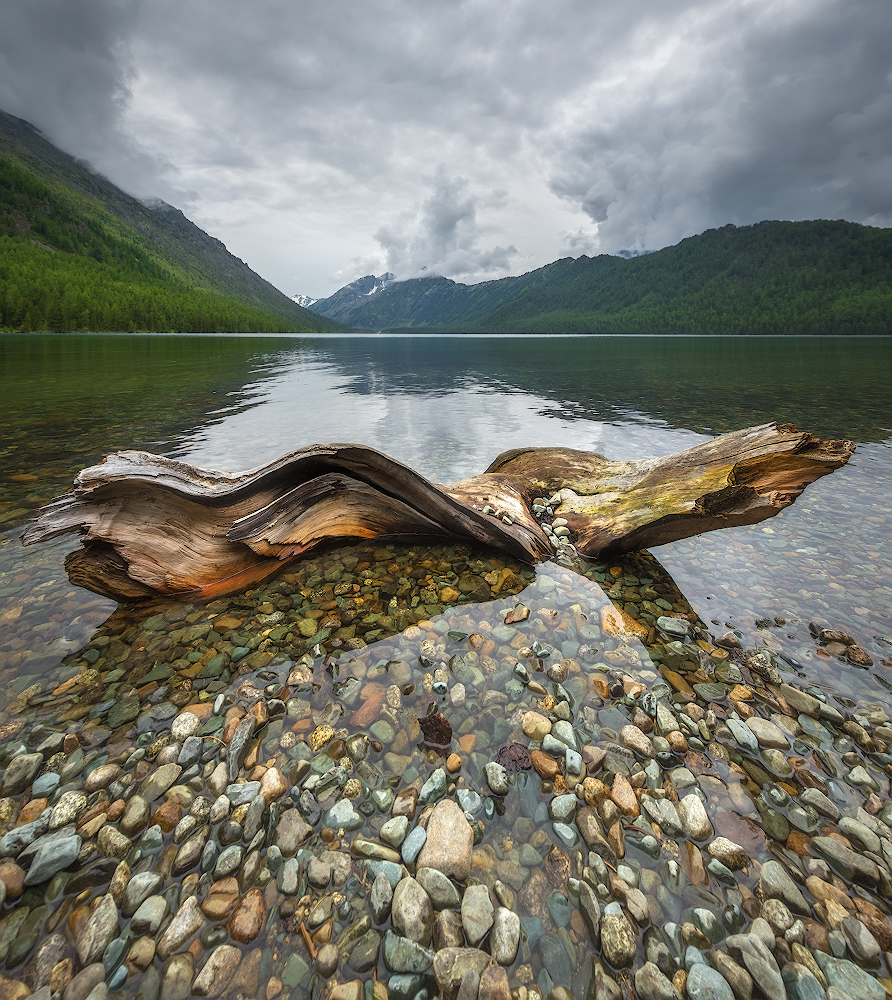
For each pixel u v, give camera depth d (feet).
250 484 4.80
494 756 2.71
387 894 2.07
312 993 1.79
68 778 2.56
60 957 1.87
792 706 3.06
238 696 3.13
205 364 29.78
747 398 16.01
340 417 12.76
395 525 5.63
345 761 2.67
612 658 3.50
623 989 1.82
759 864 2.19
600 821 2.37
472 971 1.85
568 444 9.79
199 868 2.17
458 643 3.67
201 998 1.77
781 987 1.82
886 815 2.39
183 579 4.41
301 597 4.36
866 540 5.50
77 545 5.35
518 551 5.11
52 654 3.52
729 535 5.73
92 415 12.62
